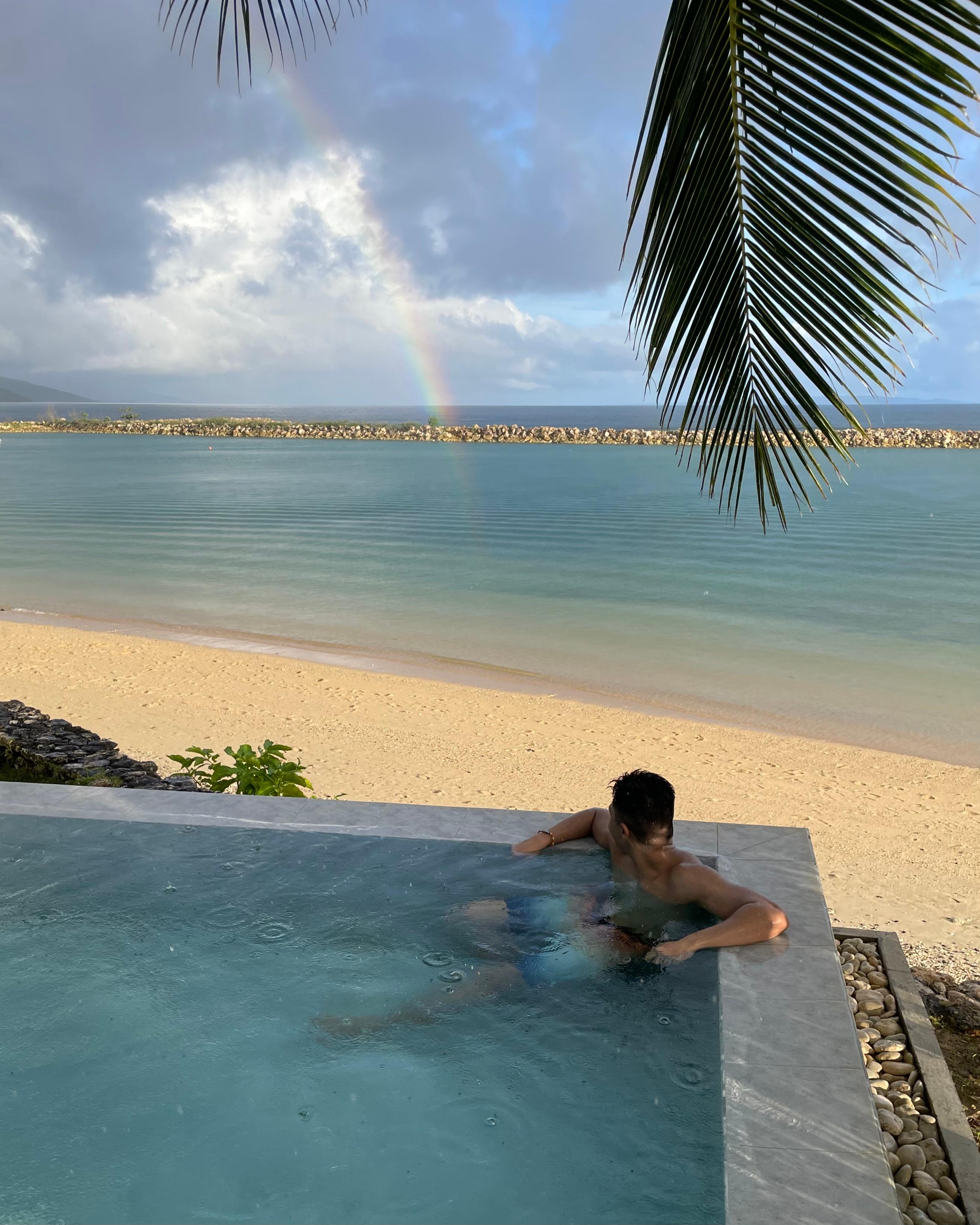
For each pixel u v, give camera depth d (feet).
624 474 176.45
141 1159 7.46
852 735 35.40
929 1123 10.12
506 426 327.06
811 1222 6.12
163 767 30.09
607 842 12.62
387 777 29.71
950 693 40.83
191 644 50.52
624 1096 7.77
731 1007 8.80
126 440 331.16
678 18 8.84
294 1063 8.58
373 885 11.71
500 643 51.11
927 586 67.56
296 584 70.03
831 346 8.70
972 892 21.76
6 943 10.57
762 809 27.37
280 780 20.85
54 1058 8.70
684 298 9.27
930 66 7.79
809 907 10.75
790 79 8.34
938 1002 13.70
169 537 95.91
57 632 52.11
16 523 108.27
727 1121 7.22
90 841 12.90
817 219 8.48
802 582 69.41
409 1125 7.70
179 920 11.01
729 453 9.41
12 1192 7.07
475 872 11.98
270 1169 7.23
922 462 200.64
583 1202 6.66
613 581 70.54
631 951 10.01
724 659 47.11
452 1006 9.35
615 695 40.86
